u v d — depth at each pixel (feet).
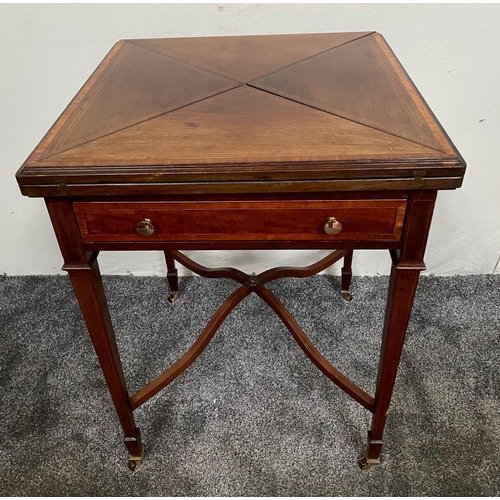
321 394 3.59
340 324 4.14
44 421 3.47
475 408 3.45
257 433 3.35
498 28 3.41
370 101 2.44
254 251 4.55
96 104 2.51
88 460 3.24
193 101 2.50
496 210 4.22
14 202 4.24
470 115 3.79
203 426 3.41
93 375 3.79
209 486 3.08
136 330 4.14
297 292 4.46
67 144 2.18
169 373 3.12
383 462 3.16
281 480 3.09
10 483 3.12
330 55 2.97
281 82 2.66
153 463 3.21
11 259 4.64
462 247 4.46
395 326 2.49
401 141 2.10
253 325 4.16
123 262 4.63
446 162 1.96
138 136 2.21
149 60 3.00
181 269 4.66
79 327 4.20
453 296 4.37
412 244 2.20
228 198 2.12
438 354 3.84
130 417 3.00
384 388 2.77
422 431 3.32
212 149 2.10
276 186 2.03
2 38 3.49
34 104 3.79
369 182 2.00
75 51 3.59
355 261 4.56
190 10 3.47
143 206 2.15
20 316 4.32
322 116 2.31
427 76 3.66
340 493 3.01
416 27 3.46
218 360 3.87
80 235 2.24
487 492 2.98
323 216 2.16
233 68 2.85
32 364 3.89
